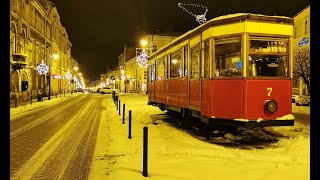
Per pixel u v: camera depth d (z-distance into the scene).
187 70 13.13
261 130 13.04
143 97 47.91
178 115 18.95
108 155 9.23
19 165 8.23
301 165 7.51
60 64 74.00
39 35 47.56
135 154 9.09
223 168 7.36
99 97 54.25
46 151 9.88
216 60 10.74
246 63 10.11
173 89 15.22
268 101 10.15
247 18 10.15
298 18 33.31
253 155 8.66
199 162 8.00
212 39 10.77
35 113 23.11
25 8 38.69
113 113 21.75
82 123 16.92
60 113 23.12
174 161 8.12
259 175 6.74
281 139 11.17
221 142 11.12
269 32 10.30
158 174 6.95
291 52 10.49
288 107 10.41
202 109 11.45
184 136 12.16
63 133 13.46
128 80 77.75
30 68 40.34
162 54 17.48
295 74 25.97
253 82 10.14
